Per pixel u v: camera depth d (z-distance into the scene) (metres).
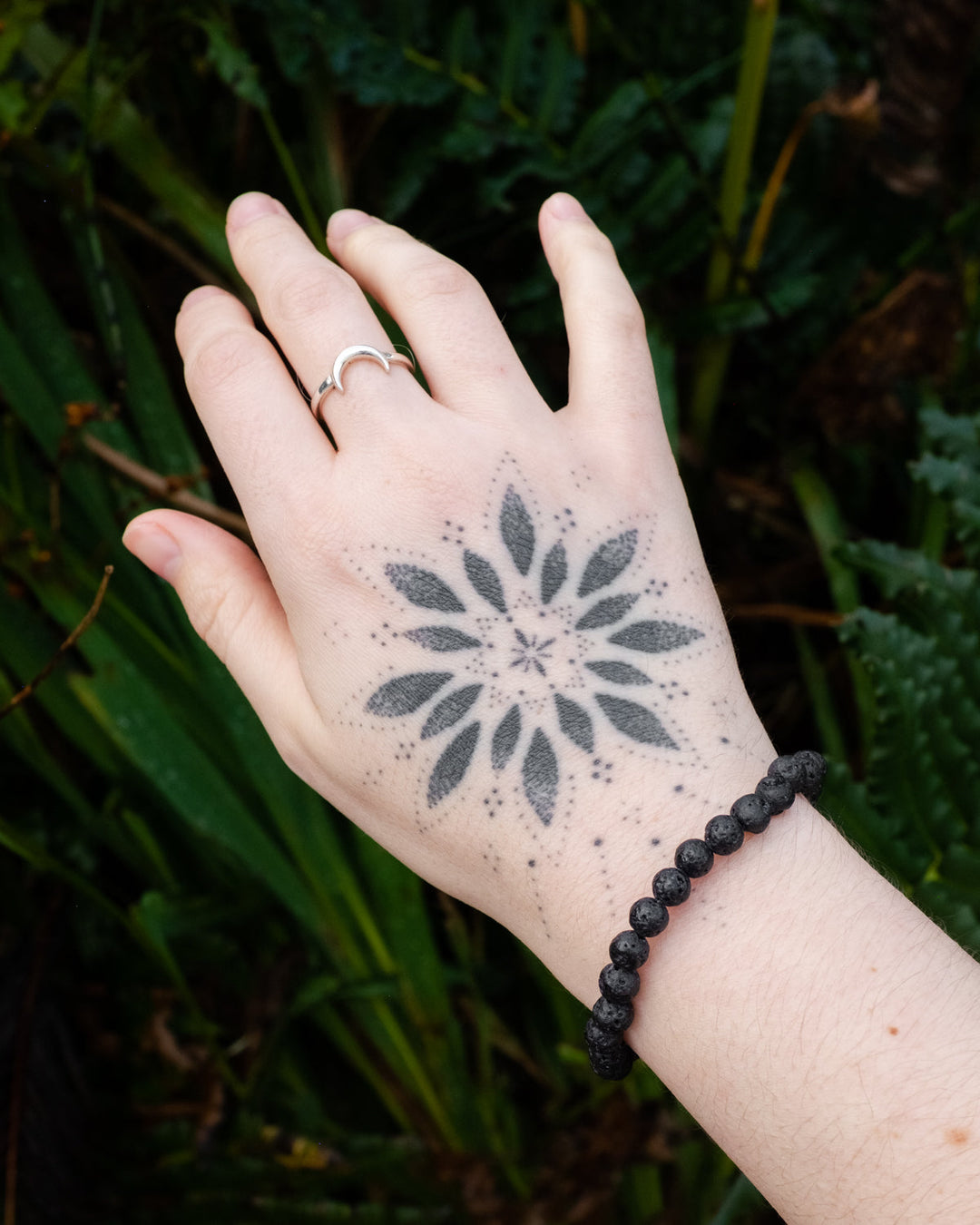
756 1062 0.19
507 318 0.35
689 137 0.34
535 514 0.24
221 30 0.31
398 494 0.23
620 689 0.23
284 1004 0.33
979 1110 0.18
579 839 0.21
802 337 0.36
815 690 0.34
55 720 0.32
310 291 0.24
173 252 0.34
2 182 0.32
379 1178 0.33
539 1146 0.34
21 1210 0.31
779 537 0.38
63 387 0.32
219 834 0.31
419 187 0.33
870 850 0.29
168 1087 0.33
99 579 0.32
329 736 0.23
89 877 0.34
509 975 0.35
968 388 0.35
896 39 0.33
